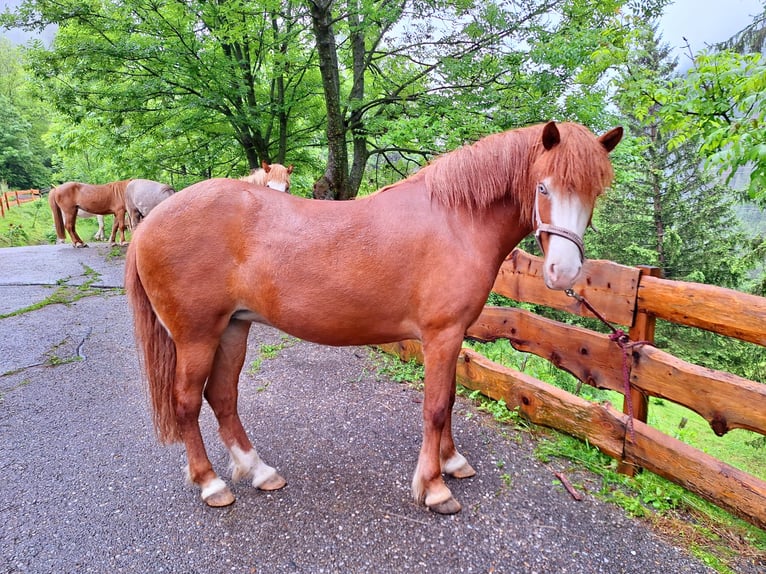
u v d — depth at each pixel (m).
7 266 7.31
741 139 2.34
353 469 2.19
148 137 9.05
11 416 2.76
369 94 7.60
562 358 2.53
